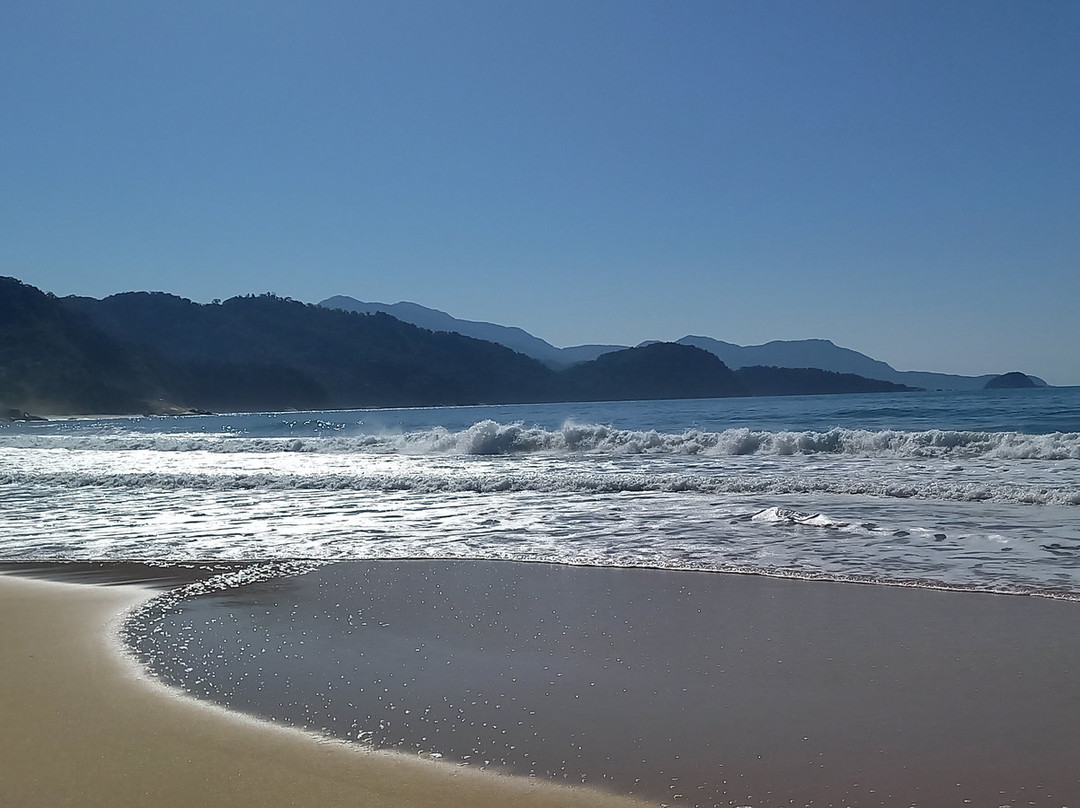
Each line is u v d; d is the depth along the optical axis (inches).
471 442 938.7
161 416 4894.2
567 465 735.1
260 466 818.2
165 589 281.0
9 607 255.8
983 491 458.0
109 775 135.7
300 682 182.5
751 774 136.4
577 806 125.8
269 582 289.9
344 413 4842.5
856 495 485.4
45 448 1251.2
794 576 283.6
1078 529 357.4
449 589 275.4
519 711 165.0
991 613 231.9
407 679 184.9
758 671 187.6
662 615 237.5
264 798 127.7
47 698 173.0
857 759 141.5
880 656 196.4
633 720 160.1
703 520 407.8
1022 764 138.2
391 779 134.9
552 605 251.6
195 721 159.8
